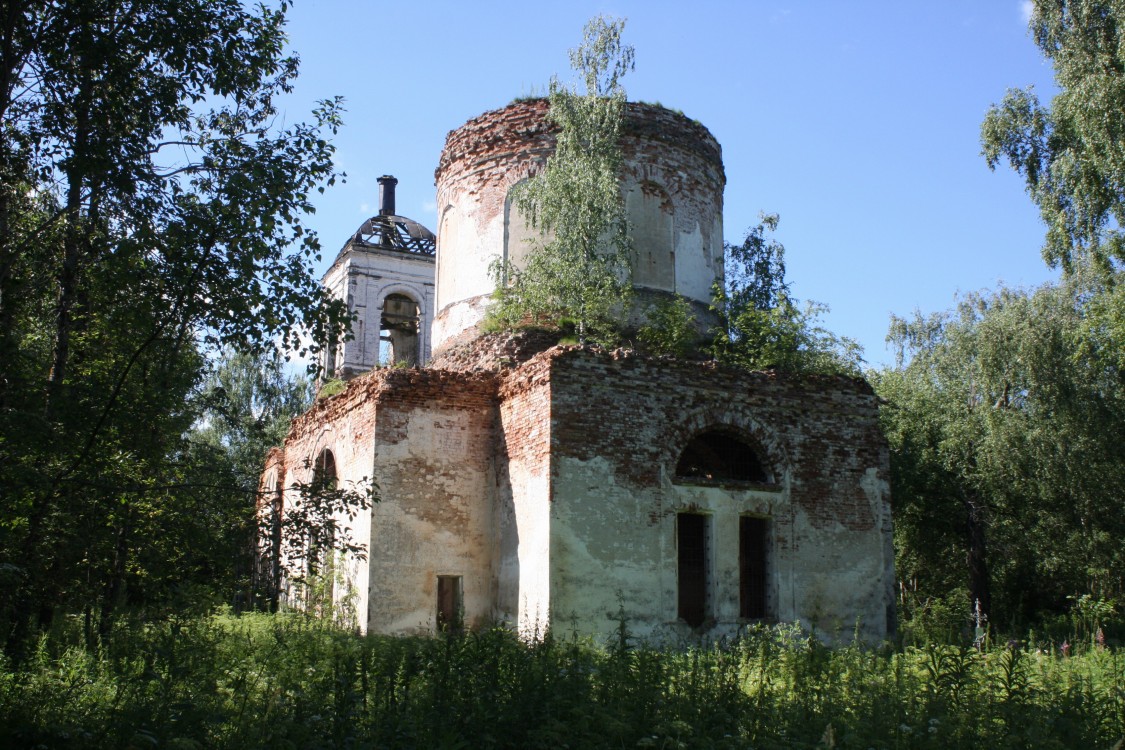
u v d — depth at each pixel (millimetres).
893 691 9344
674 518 16141
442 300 21688
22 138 10508
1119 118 19938
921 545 28312
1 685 8570
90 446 10156
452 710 7656
